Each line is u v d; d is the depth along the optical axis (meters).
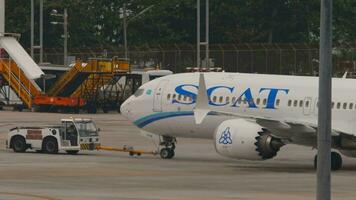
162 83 140.12
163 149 140.88
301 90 126.88
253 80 132.00
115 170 117.38
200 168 122.56
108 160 134.75
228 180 105.56
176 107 136.88
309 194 90.50
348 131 122.06
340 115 123.12
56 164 126.00
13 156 140.25
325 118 49.06
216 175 112.19
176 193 90.44
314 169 122.31
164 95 138.62
